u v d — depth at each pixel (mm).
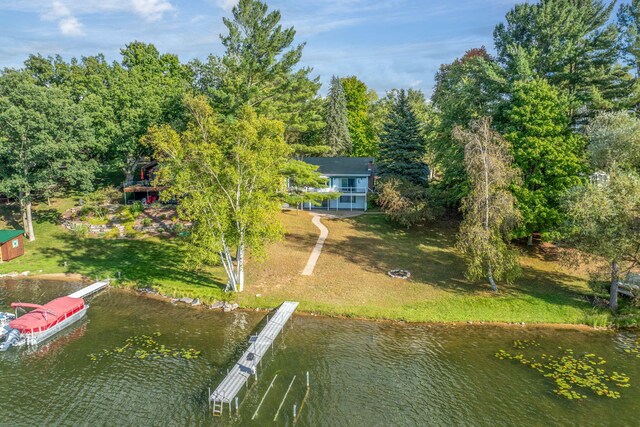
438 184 46094
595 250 26781
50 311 25594
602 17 41031
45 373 21266
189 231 39719
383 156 49281
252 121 29203
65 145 41656
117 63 60281
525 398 19812
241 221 29422
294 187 44562
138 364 22141
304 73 45344
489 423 18094
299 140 63938
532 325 27469
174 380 20734
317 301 29891
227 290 31438
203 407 18703
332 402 19312
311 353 23703
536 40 40812
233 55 41969
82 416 18047
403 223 43406
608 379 21359
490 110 38781
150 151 52094
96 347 23938
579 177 33656
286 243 40750
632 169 30125
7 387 20047
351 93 83438
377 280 33094
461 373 21875
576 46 38750
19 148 41125
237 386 19344
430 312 28578
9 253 38406
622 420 18234
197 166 29328
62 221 47062
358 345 24688
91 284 33531
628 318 27750
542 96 35219
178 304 30094
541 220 33844
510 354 23812
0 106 40062
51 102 41406
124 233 43875
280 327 25359
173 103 46812
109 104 49625
